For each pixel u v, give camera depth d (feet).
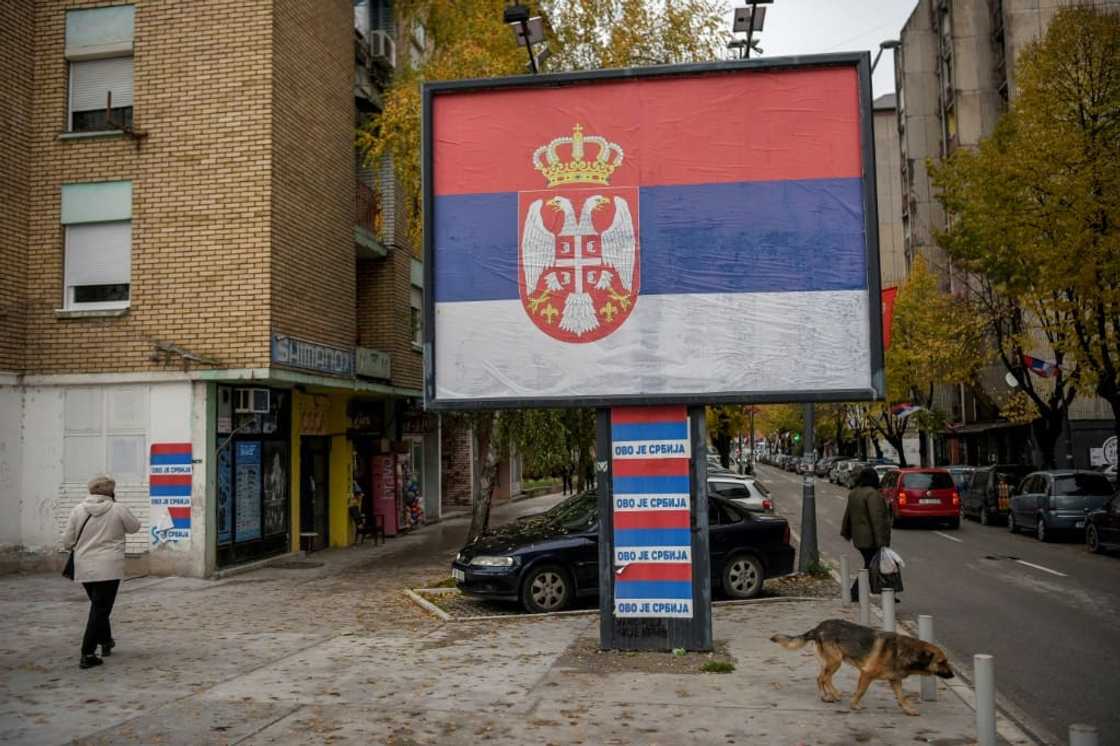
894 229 205.98
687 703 22.80
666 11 53.36
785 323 28.81
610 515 29.35
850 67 29.22
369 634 32.35
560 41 53.88
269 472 54.70
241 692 24.12
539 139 30.30
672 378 29.07
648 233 29.60
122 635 32.32
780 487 157.99
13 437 49.32
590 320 29.58
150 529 47.83
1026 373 80.64
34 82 51.60
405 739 20.12
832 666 22.68
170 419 48.29
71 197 50.65
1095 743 13.61
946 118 150.92
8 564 48.44
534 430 50.14
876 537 36.42
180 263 49.08
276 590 43.39
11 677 25.93
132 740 20.10
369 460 71.10
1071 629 33.65
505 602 39.73
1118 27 65.36
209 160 49.32
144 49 50.60
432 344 29.94
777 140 29.37
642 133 29.91
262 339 47.96
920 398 135.74
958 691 23.90
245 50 49.49
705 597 28.68
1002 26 128.16
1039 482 69.41
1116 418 66.54
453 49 53.83
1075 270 62.28
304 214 53.16
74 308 50.34
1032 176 64.54
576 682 24.99
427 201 30.35
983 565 53.26
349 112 60.70
